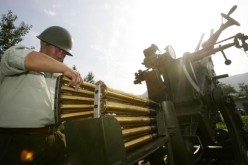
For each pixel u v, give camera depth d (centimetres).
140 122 203
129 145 170
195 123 355
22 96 181
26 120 179
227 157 391
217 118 462
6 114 178
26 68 157
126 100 190
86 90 205
